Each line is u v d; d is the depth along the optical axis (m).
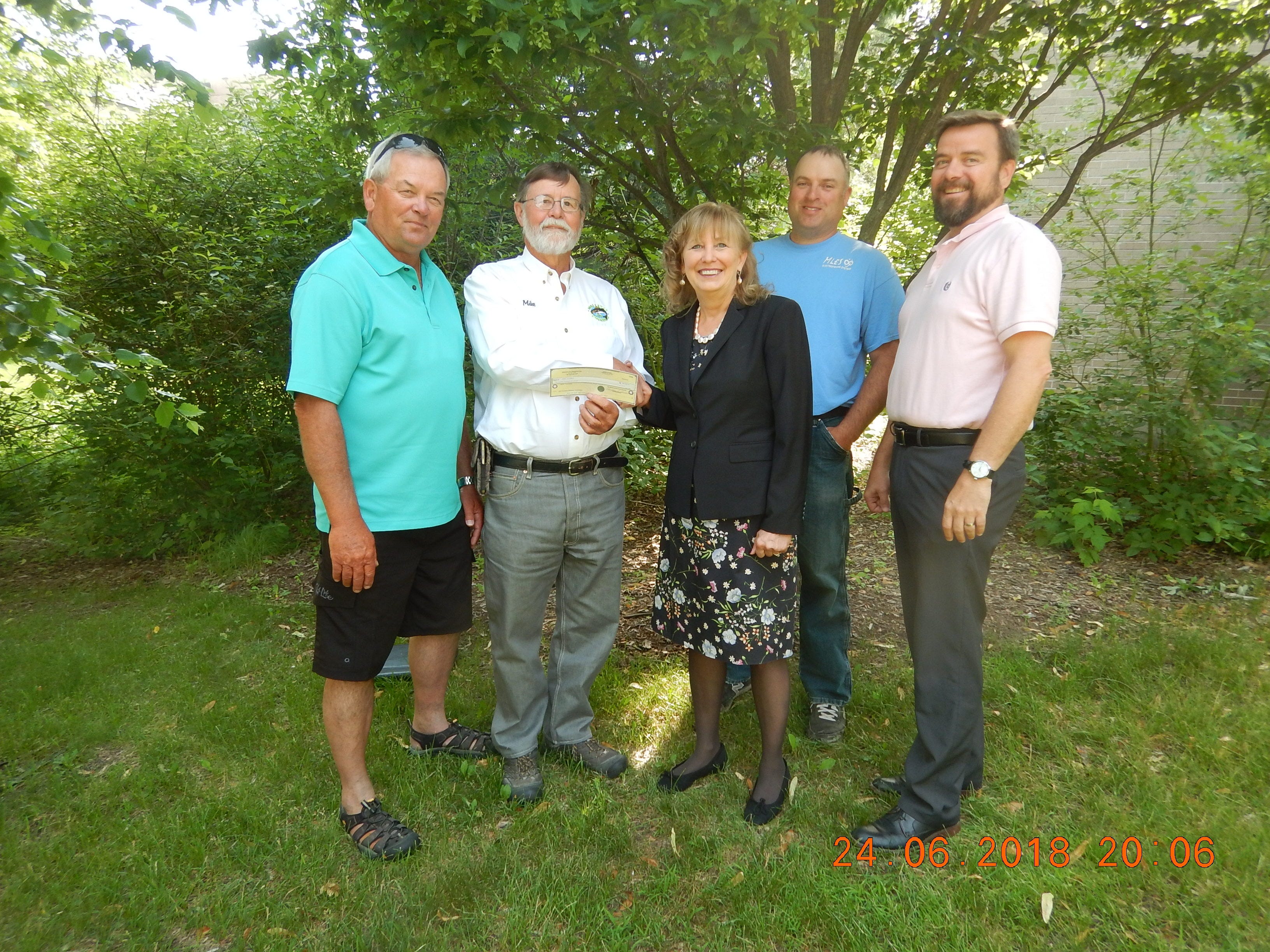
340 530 2.05
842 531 2.68
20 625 4.18
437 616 2.46
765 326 2.23
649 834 2.29
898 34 4.03
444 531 2.39
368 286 2.08
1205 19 3.79
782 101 3.77
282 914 1.97
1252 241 5.47
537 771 2.48
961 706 2.13
